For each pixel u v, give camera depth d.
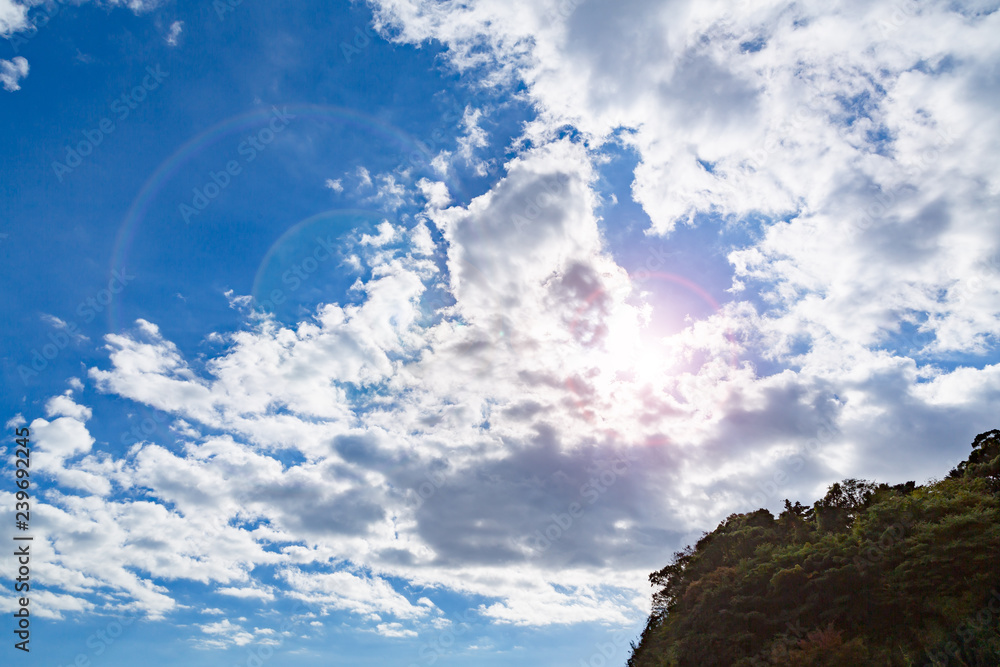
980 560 26.38
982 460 38.47
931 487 37.84
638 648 45.34
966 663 22.25
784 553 37.34
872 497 41.94
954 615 25.28
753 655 31.03
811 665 26.92
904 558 29.73
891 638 26.88
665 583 49.09
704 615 36.59
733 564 43.34
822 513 43.75
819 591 31.31
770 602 33.34
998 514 28.70
